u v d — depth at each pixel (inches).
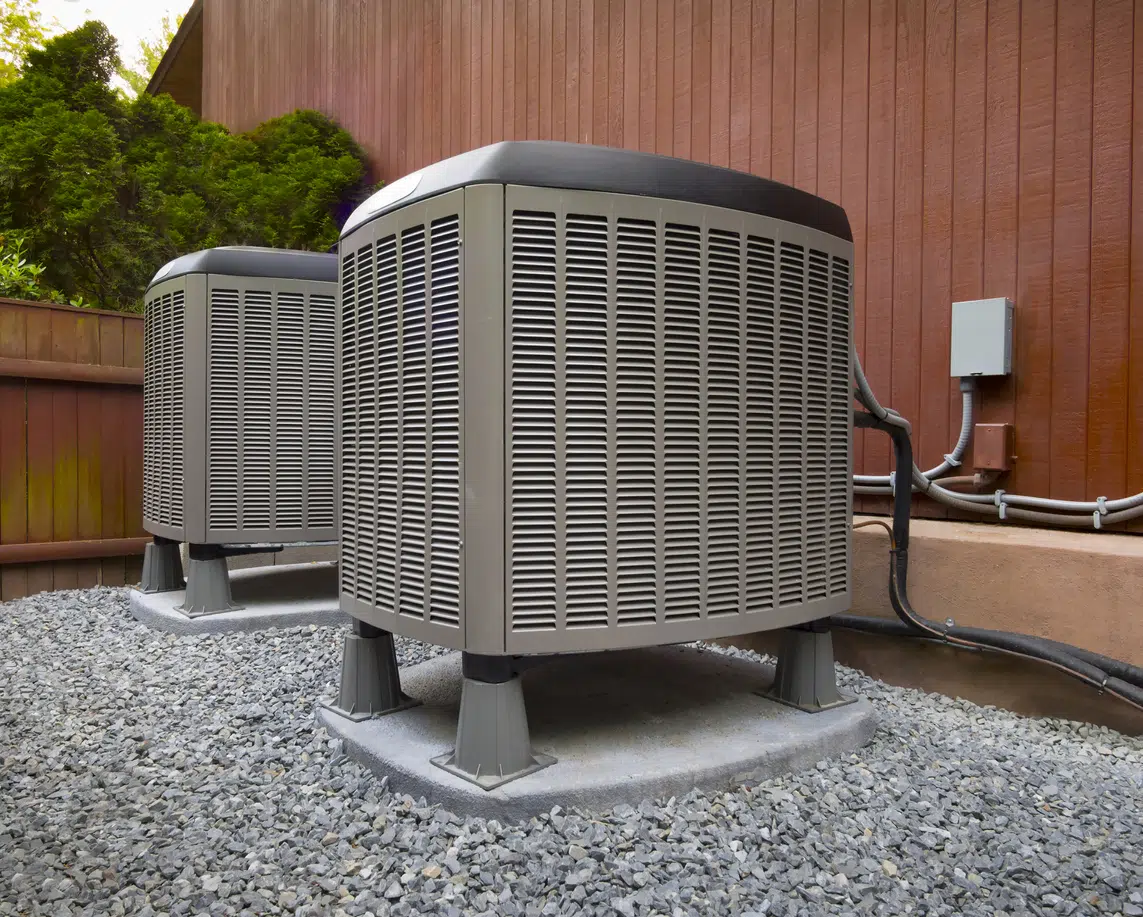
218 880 71.2
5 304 199.3
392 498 94.9
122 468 220.2
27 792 91.3
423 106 306.3
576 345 85.7
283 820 83.2
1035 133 135.0
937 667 134.4
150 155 340.8
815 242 104.7
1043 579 119.9
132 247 322.3
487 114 271.4
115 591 207.8
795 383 102.6
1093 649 114.7
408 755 90.5
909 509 131.3
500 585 82.7
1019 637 117.9
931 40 148.9
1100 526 126.0
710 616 93.4
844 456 110.5
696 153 194.5
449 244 86.1
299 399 173.9
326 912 66.7
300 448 173.9
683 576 91.6
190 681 133.3
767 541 98.8
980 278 142.2
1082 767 103.5
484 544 82.7
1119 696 105.9
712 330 93.5
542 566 84.4
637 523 88.7
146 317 189.0
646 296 88.8
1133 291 124.3
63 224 306.8
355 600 102.4
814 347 105.5
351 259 104.3
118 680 134.4
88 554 212.5
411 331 91.5
